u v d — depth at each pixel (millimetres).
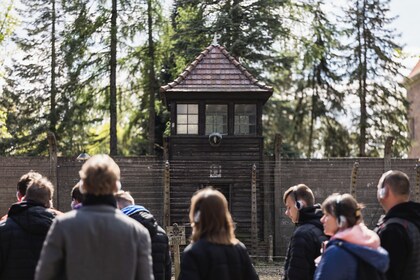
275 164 22578
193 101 23047
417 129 48438
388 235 6277
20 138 36719
